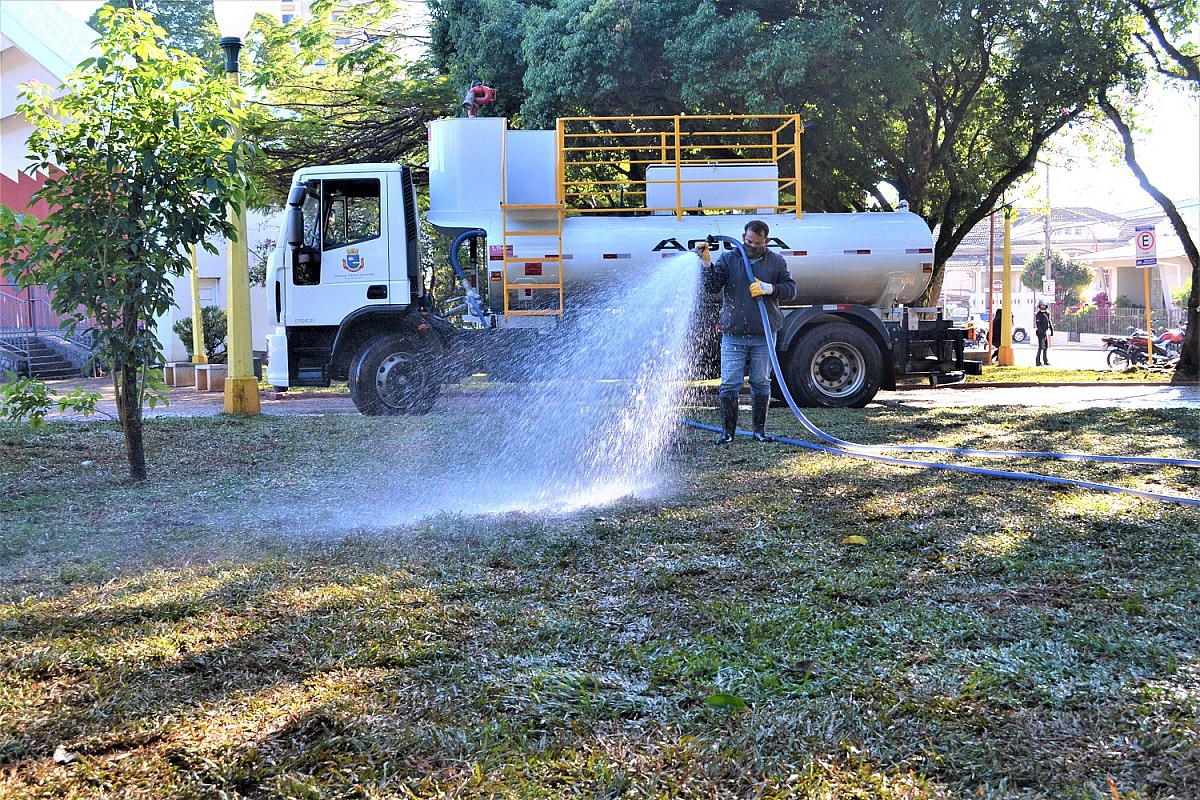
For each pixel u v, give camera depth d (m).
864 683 2.96
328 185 11.79
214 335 24.05
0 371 19.67
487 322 12.06
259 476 6.78
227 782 2.39
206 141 6.34
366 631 3.44
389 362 11.60
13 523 5.27
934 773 2.43
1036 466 6.86
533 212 12.12
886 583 4.02
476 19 16.81
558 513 5.38
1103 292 51.44
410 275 11.85
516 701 2.84
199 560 4.45
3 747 2.54
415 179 15.84
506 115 17.31
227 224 6.55
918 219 12.77
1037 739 2.59
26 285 6.34
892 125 18.19
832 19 14.47
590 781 2.40
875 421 9.91
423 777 2.42
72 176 6.16
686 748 2.54
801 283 12.55
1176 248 44.94
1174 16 16.39
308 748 2.54
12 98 21.14
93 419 10.46
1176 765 2.44
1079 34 15.71
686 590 3.94
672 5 14.65
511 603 3.77
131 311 6.33
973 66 17.45
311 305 11.82
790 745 2.57
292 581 4.07
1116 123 17.31
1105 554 4.43
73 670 3.10
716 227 12.33
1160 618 3.54
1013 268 60.31
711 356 11.61
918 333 12.69
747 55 14.47
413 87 18.09
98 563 4.39
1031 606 3.70
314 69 19.84
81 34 21.73
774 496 5.81
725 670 3.08
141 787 2.36
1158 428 9.09
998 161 18.27
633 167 17.12
